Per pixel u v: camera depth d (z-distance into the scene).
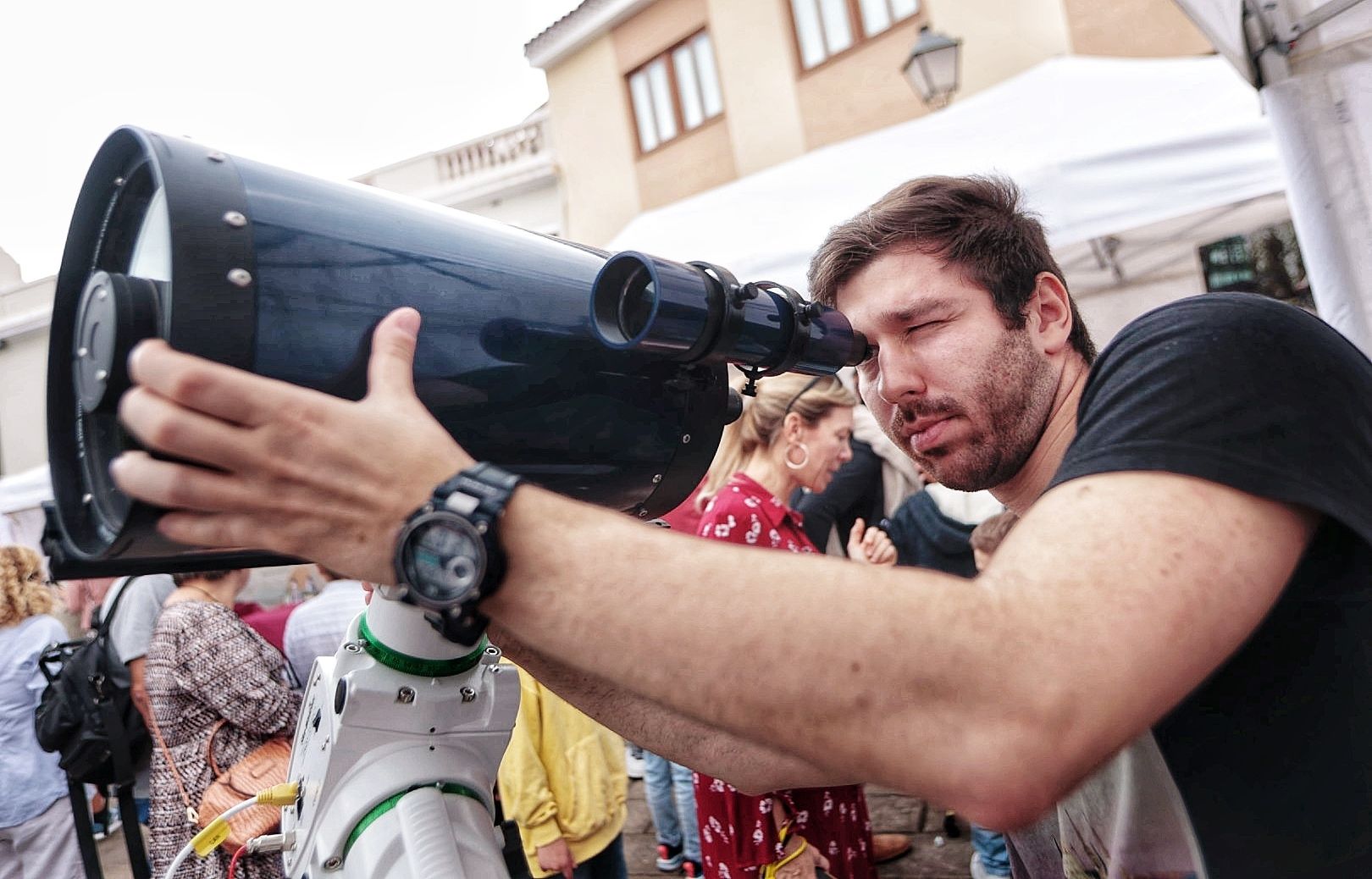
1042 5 7.42
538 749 2.12
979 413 0.83
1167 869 0.69
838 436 2.08
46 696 2.67
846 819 1.75
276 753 2.02
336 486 0.47
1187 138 2.89
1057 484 0.57
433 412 0.60
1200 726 0.64
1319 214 1.87
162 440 0.43
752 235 3.75
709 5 9.47
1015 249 0.84
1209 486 0.52
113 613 2.70
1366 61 1.80
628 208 10.38
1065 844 0.84
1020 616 0.47
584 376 0.69
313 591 5.20
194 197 0.50
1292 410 0.56
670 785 3.21
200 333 0.48
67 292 0.60
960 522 2.85
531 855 2.08
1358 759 0.61
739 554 0.50
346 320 0.55
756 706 0.46
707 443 0.80
